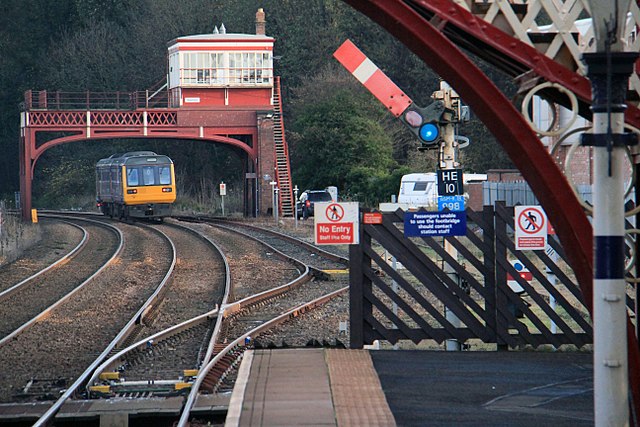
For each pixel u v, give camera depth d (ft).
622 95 56.08
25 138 528.63
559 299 110.63
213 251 327.26
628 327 69.97
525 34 73.61
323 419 74.13
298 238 391.24
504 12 73.77
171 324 169.17
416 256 109.50
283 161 561.02
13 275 256.11
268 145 538.47
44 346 143.54
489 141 610.65
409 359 100.73
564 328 109.50
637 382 70.08
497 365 98.17
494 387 87.56
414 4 74.43
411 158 590.55
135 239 391.86
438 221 109.50
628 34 79.05
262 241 361.30
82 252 331.77
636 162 78.18
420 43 71.00
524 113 72.69
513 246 110.32
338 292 205.77
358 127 601.21
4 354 136.46
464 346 121.70
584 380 91.20
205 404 97.81
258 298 196.34
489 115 71.46
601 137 55.52
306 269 253.24
